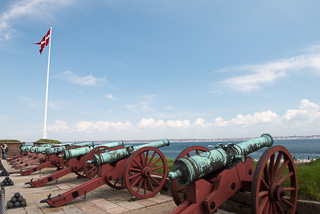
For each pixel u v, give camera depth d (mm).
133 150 7566
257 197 3484
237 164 4203
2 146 24094
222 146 4410
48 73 28141
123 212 5535
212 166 3871
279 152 4102
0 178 11227
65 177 11008
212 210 3682
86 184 6613
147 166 6879
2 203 4730
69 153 9266
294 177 4355
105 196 7066
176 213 3590
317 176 5074
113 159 7148
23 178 11141
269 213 3887
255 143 4836
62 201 6086
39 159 14070
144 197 6645
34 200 6805
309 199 4473
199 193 3691
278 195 3867
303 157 53469
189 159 3670
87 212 5574
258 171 3564
